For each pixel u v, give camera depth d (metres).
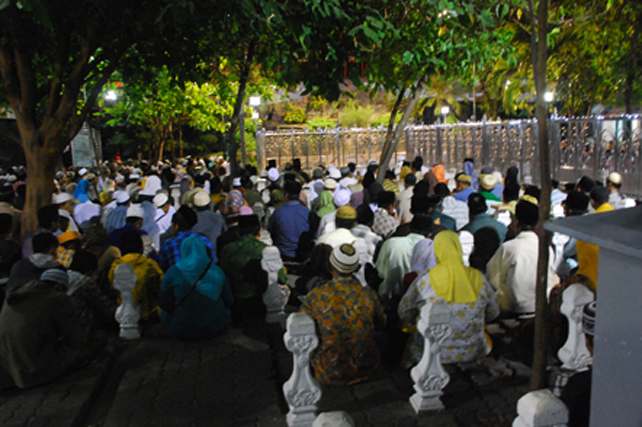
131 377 4.94
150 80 9.91
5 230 6.85
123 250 6.35
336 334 4.41
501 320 5.73
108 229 8.49
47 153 8.12
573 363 4.18
